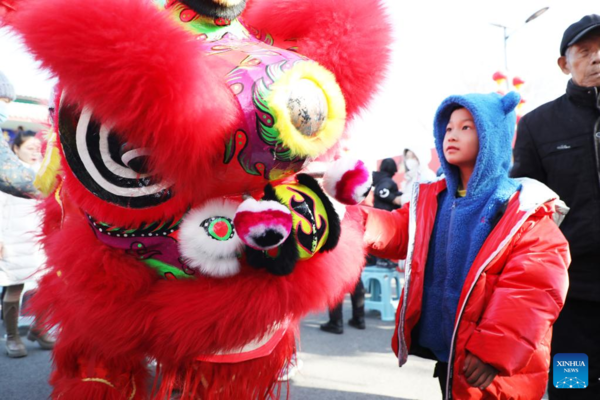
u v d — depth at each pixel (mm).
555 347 2145
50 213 1661
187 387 1307
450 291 1755
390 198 5180
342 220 1563
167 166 1115
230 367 1319
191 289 1241
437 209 1911
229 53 1256
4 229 3559
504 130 1756
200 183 1175
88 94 1039
